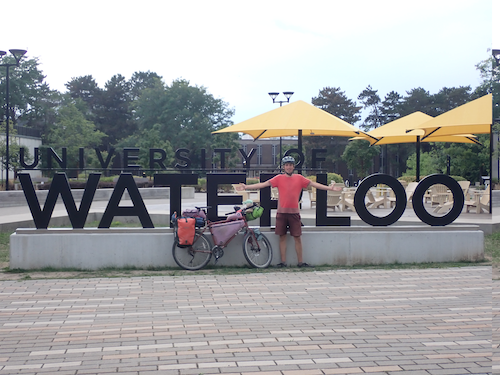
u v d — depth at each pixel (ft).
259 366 13.76
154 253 27.43
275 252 28.27
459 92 207.72
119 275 25.76
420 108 217.56
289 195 27.27
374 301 20.63
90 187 27.63
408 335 16.39
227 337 16.17
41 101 219.20
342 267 27.78
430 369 13.57
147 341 15.78
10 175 115.85
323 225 28.94
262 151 224.53
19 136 162.61
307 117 38.60
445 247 28.91
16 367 13.66
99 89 276.82
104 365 13.82
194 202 67.36
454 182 29.25
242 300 20.77
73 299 20.90
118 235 27.32
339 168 223.51
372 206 53.62
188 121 231.71
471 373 13.29
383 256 28.58
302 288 22.88
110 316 18.47
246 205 28.19
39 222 27.45
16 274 26.14
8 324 17.51
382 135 58.03
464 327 17.21
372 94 244.01
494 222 38.11
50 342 15.69
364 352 14.85
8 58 204.85
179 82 235.61
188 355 14.58
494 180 46.98
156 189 83.15
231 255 28.07
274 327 17.21
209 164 224.12
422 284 23.68
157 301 20.58
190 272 26.53
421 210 29.30
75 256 27.17
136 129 267.80
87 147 200.95
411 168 136.67
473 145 109.70
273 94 100.53
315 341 15.80
